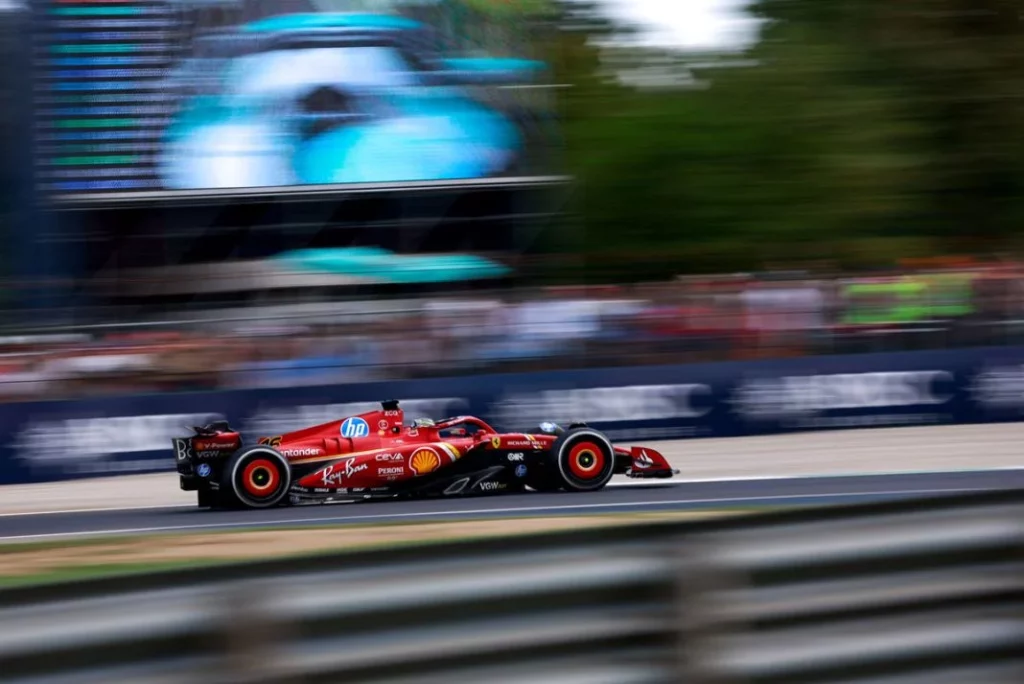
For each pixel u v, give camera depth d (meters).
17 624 10.28
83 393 40.03
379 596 11.04
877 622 12.06
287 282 57.50
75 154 55.38
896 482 33.03
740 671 11.52
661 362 42.12
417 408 40.75
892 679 12.09
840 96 71.38
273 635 10.59
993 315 42.62
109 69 55.47
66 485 37.97
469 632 11.30
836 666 11.89
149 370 40.56
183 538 27.64
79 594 10.46
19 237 55.59
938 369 42.03
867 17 73.69
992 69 71.19
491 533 26.95
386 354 41.59
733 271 68.75
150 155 56.00
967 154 70.81
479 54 60.03
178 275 56.97
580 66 73.25
